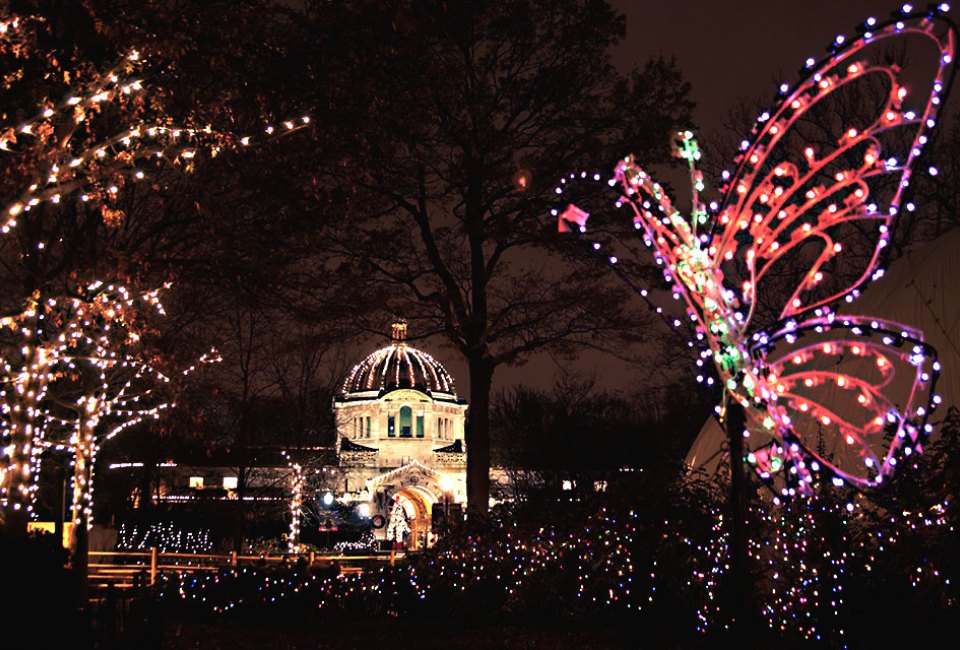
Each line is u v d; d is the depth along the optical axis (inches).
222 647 611.2
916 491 373.1
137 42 514.6
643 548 566.6
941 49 314.2
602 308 932.0
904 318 595.2
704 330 358.6
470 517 770.2
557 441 2122.3
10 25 475.2
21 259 675.4
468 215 974.4
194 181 684.7
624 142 949.2
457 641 600.7
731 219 367.9
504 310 984.9
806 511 426.0
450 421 4377.5
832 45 333.4
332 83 609.3
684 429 1699.1
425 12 867.4
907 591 375.6
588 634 588.4
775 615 444.8
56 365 823.1
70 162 510.6
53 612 371.6
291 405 1854.1
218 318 1081.4
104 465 1831.9
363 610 765.3
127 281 684.7
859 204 354.0
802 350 376.5
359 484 3929.6
